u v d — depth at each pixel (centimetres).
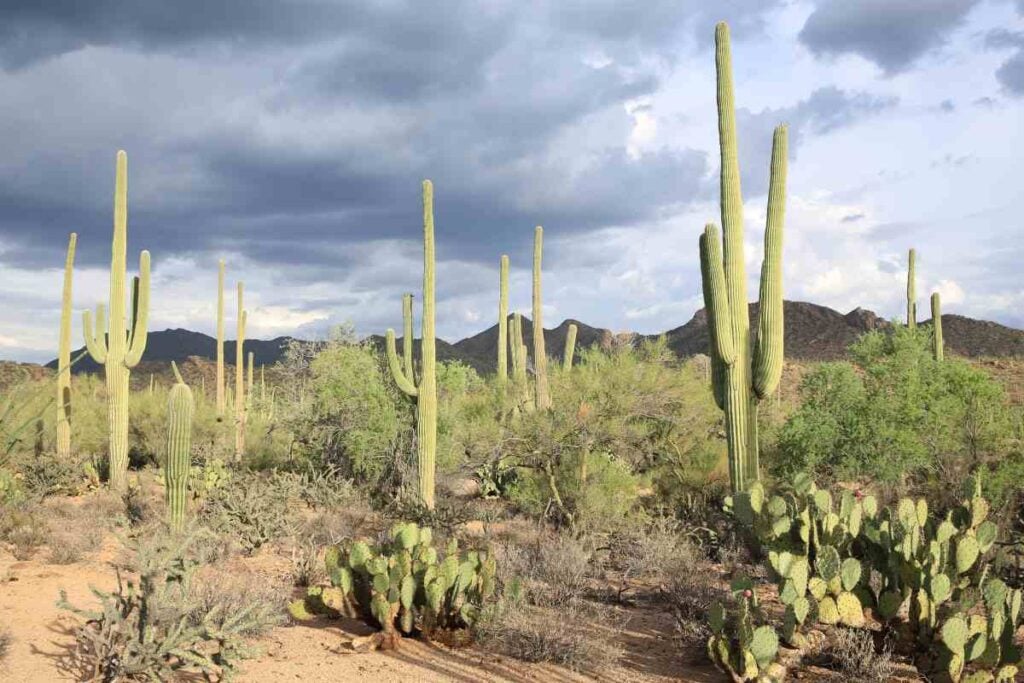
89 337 2012
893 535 704
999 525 1133
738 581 684
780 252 1315
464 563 775
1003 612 630
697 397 1625
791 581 663
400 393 2116
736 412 1320
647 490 1692
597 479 1491
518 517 1502
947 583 638
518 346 2273
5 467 1532
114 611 577
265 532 1159
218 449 2159
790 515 789
